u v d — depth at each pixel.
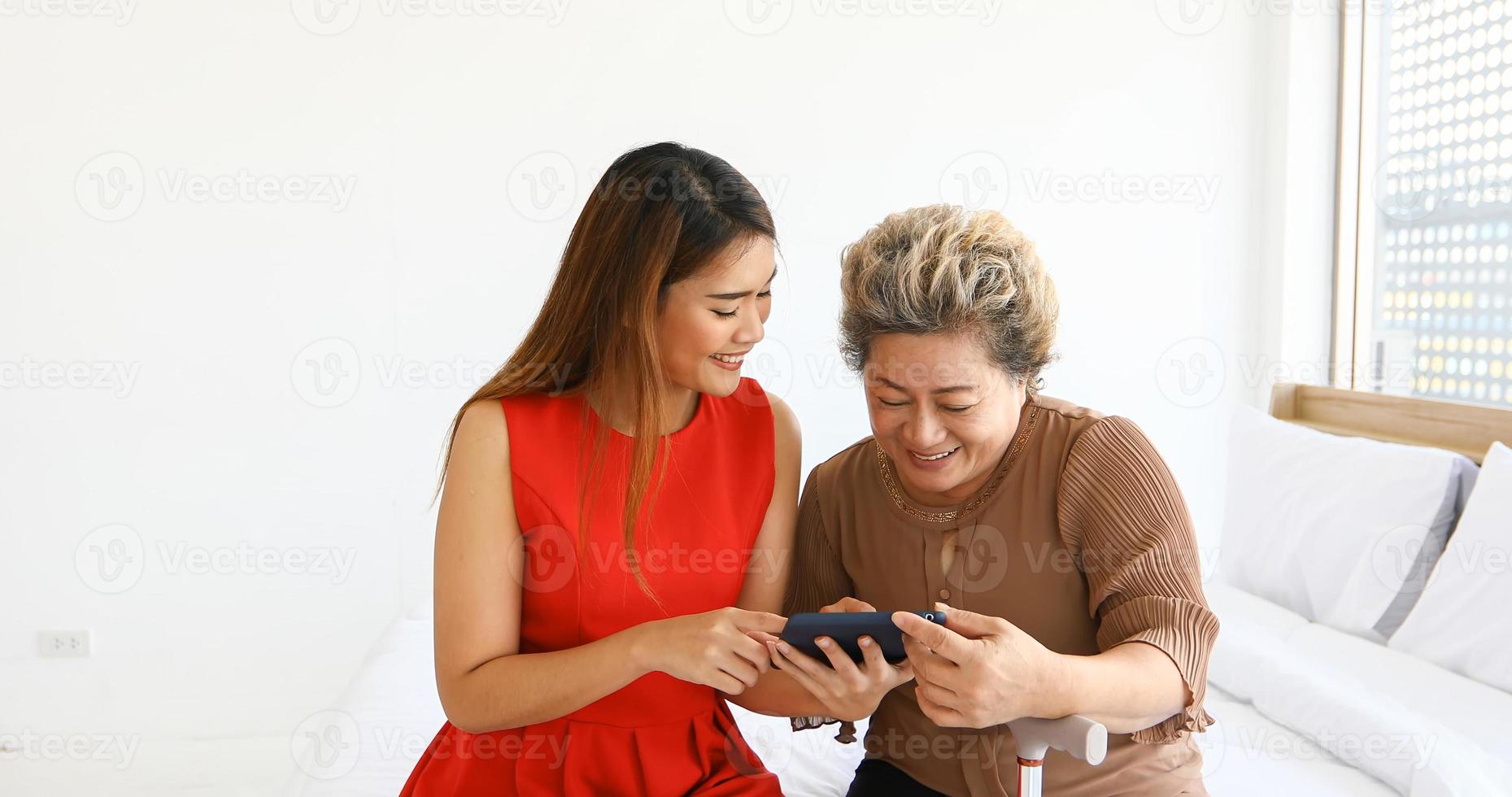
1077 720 0.99
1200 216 3.35
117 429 2.99
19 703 2.99
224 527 3.05
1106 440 1.26
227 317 3.00
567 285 1.32
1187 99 3.31
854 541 1.42
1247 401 3.42
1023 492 1.29
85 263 2.94
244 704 3.08
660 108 3.08
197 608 3.05
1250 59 3.33
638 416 1.28
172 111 2.93
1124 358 3.34
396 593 3.13
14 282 2.91
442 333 3.08
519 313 3.10
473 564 1.27
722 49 3.09
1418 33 2.83
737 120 3.11
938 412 1.21
